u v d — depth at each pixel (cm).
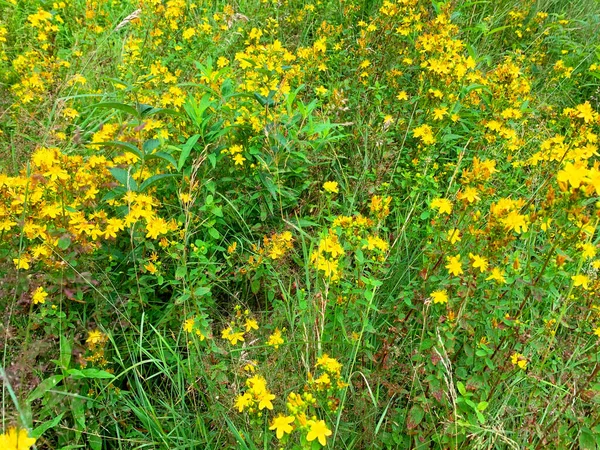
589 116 78
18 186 61
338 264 62
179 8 113
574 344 65
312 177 89
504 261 56
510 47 136
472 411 54
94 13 114
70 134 90
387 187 85
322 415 57
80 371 52
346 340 62
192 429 61
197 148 79
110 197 68
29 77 96
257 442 54
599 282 62
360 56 107
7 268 60
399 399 62
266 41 118
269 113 84
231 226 82
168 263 73
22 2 122
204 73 85
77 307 66
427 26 109
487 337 59
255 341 64
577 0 148
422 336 58
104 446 59
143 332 68
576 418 56
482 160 90
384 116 95
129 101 92
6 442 38
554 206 51
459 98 98
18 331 59
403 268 76
